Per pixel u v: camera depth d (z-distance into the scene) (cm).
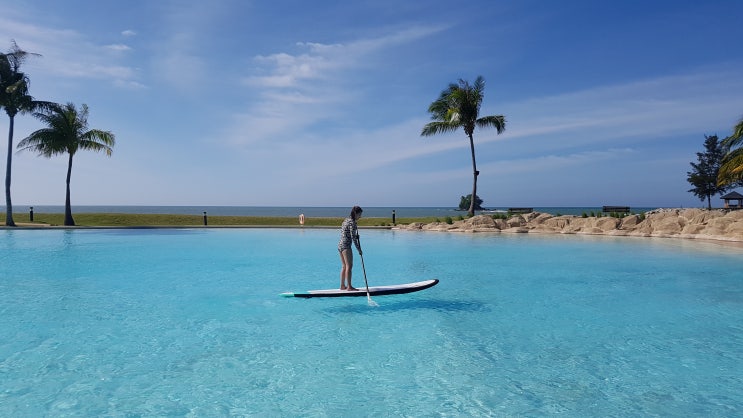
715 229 2264
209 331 675
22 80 2995
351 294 859
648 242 2166
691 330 688
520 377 503
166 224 3562
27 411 416
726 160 3472
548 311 809
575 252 1748
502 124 3409
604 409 426
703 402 441
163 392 459
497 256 1634
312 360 552
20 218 3684
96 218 3612
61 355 567
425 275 1208
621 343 624
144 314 774
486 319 752
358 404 434
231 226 3347
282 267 1352
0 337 640
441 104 3606
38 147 3145
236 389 467
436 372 516
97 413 413
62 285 1041
